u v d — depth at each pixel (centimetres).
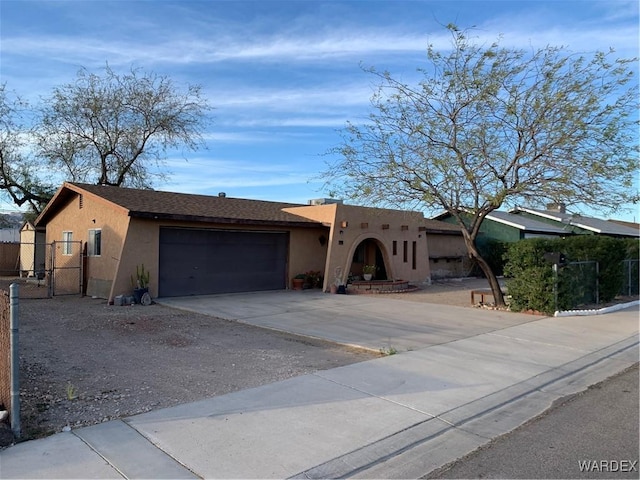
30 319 1156
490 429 516
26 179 2620
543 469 418
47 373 681
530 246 1352
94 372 693
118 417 510
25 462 404
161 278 1578
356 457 434
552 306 1305
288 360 783
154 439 455
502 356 839
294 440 464
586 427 521
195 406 548
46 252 2119
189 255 1656
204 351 845
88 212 1730
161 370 710
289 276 1961
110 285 1539
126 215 1475
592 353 889
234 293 1773
